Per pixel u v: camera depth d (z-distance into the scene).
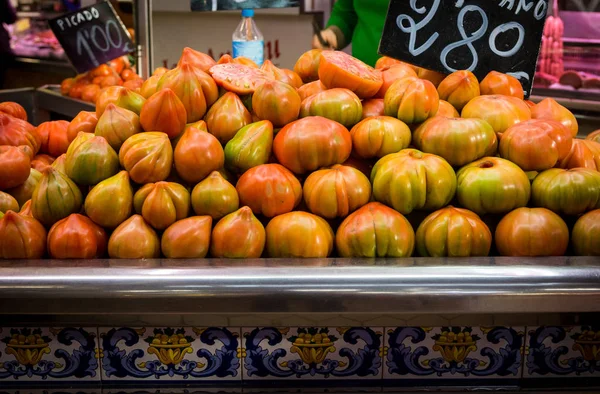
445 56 1.26
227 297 0.84
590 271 0.85
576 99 2.50
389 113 1.15
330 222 1.06
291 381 0.96
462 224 0.96
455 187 1.03
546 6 1.26
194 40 3.70
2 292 0.84
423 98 1.10
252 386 0.96
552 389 0.96
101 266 0.89
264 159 1.08
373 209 0.98
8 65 4.56
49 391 0.96
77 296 0.84
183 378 0.96
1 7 4.43
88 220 0.98
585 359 0.96
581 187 0.99
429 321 0.93
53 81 4.40
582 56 2.51
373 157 1.11
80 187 1.06
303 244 0.96
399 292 0.83
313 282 0.84
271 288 0.84
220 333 0.94
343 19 2.57
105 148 1.03
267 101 1.09
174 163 1.04
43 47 4.42
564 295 0.84
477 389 0.96
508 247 0.98
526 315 0.93
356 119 1.14
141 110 1.08
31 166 1.27
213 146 1.02
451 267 0.86
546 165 1.06
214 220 1.01
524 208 0.99
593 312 0.93
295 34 3.68
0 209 1.09
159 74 1.33
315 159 1.04
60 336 0.95
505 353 0.95
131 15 3.65
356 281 0.84
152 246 0.96
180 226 0.96
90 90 2.80
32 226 0.96
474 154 1.06
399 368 0.95
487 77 1.26
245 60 1.36
